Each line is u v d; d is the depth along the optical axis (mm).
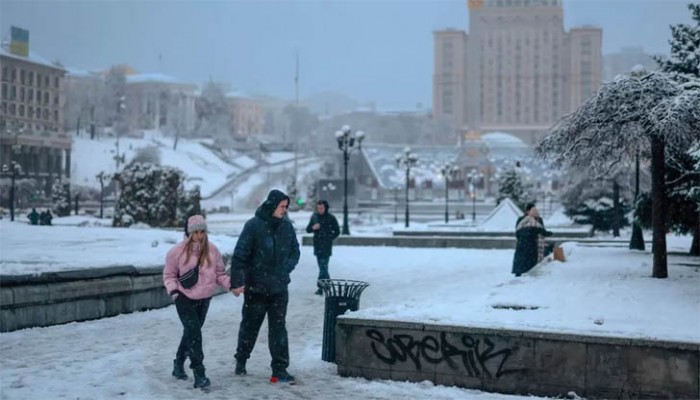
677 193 19125
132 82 195625
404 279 20297
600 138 14695
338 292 9922
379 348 8945
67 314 12570
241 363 9016
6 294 11523
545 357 8289
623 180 45375
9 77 98062
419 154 128625
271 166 153500
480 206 94438
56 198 72125
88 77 193750
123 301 13812
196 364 8398
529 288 12828
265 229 8750
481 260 26031
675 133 13305
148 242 21156
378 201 106062
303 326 12820
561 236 34250
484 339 8539
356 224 68375
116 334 11719
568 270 16219
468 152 120000
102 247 18953
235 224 57500
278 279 8781
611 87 13648
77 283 12766
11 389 8109
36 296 11984
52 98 108625
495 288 12906
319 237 17391
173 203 47312
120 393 8047
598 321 8969
